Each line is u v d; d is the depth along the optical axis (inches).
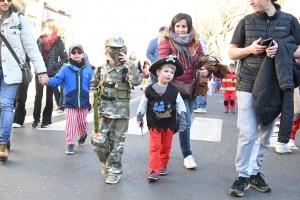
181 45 178.4
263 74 141.6
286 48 139.0
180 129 172.1
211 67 180.1
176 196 148.8
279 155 221.5
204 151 224.4
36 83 272.1
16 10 193.9
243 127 149.1
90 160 197.2
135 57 671.8
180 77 178.1
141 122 170.9
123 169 182.9
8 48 187.3
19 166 181.0
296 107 229.5
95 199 142.5
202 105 409.4
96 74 165.0
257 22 147.7
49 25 279.3
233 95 424.2
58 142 234.7
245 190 158.4
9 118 189.2
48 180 162.7
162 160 173.9
